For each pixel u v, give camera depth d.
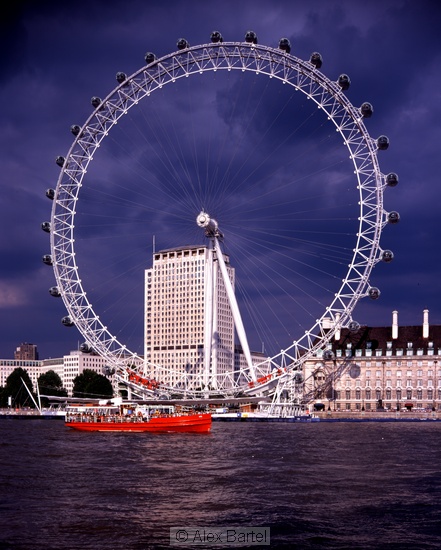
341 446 114.19
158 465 86.44
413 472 79.81
